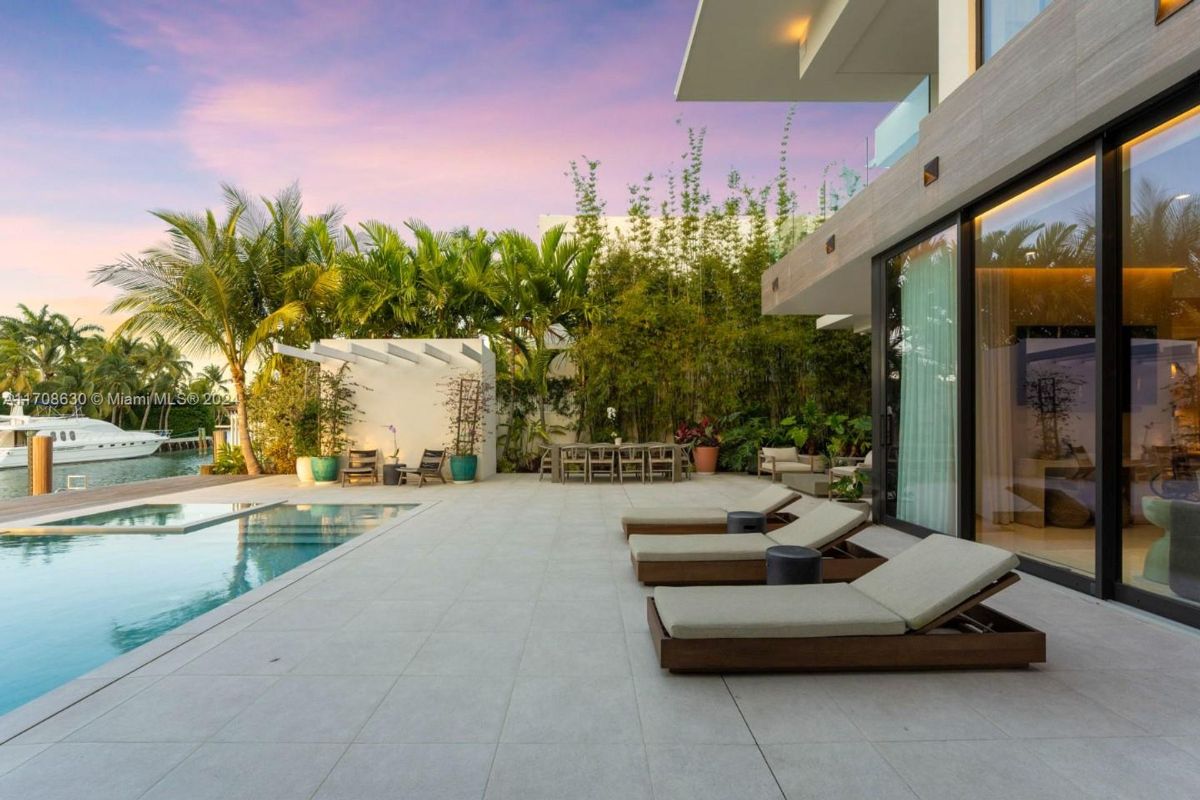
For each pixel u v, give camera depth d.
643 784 1.96
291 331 13.66
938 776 1.99
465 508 8.36
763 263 13.28
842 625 2.76
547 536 6.32
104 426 27.98
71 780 1.98
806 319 13.20
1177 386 3.48
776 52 9.23
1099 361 3.84
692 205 13.66
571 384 14.04
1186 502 3.43
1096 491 3.88
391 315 13.62
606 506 8.54
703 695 2.61
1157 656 2.97
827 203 12.97
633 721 2.38
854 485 8.32
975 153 4.73
